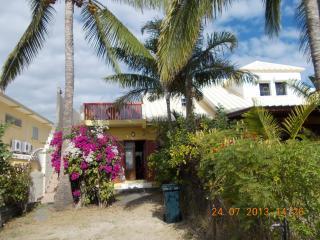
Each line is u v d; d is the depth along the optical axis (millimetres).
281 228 3854
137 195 14047
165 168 10930
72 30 12469
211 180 5465
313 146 3746
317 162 3516
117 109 17844
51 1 12773
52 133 15867
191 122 11352
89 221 9219
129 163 19766
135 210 10414
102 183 11562
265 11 10742
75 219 9570
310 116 13047
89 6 12688
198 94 15977
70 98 11961
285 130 7922
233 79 14109
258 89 20359
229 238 5121
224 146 5219
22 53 13227
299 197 3625
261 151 3998
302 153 3623
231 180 4398
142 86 15000
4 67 12742
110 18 12586
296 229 3648
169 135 10922
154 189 15961
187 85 13875
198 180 7059
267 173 3836
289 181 3688
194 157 7266
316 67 7359
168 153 10359
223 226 5477
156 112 20141
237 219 4723
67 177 11430
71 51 12273
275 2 10367
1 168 9359
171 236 7031
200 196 7043
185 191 8328
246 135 7270
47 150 13141
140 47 12602
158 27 14070
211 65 13773
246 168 4055
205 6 7320
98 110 19250
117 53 14141
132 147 19984
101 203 11492
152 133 19828
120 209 10797
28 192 11141
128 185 18047
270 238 3984
